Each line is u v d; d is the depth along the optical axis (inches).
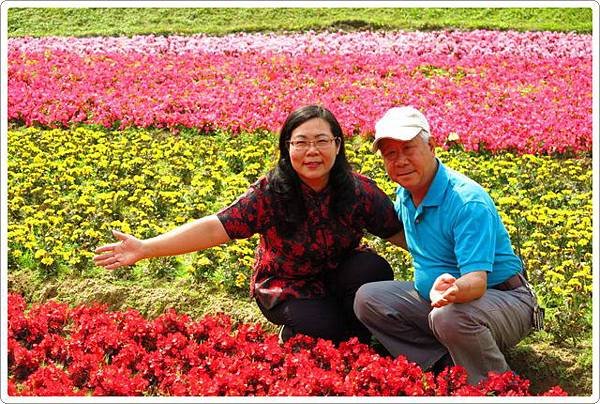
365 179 207.9
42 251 253.0
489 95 465.4
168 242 199.6
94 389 192.1
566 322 218.8
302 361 193.3
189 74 514.3
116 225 282.7
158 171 349.4
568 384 204.7
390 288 202.2
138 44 613.0
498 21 659.4
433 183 191.9
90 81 494.6
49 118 422.6
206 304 241.4
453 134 286.0
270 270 210.8
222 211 201.9
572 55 561.6
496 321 188.1
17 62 541.0
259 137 397.7
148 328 213.5
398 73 520.1
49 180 331.0
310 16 687.1
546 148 374.9
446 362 201.6
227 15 692.7
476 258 184.4
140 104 441.1
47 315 222.4
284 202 199.0
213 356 203.2
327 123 193.9
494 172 342.6
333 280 213.5
